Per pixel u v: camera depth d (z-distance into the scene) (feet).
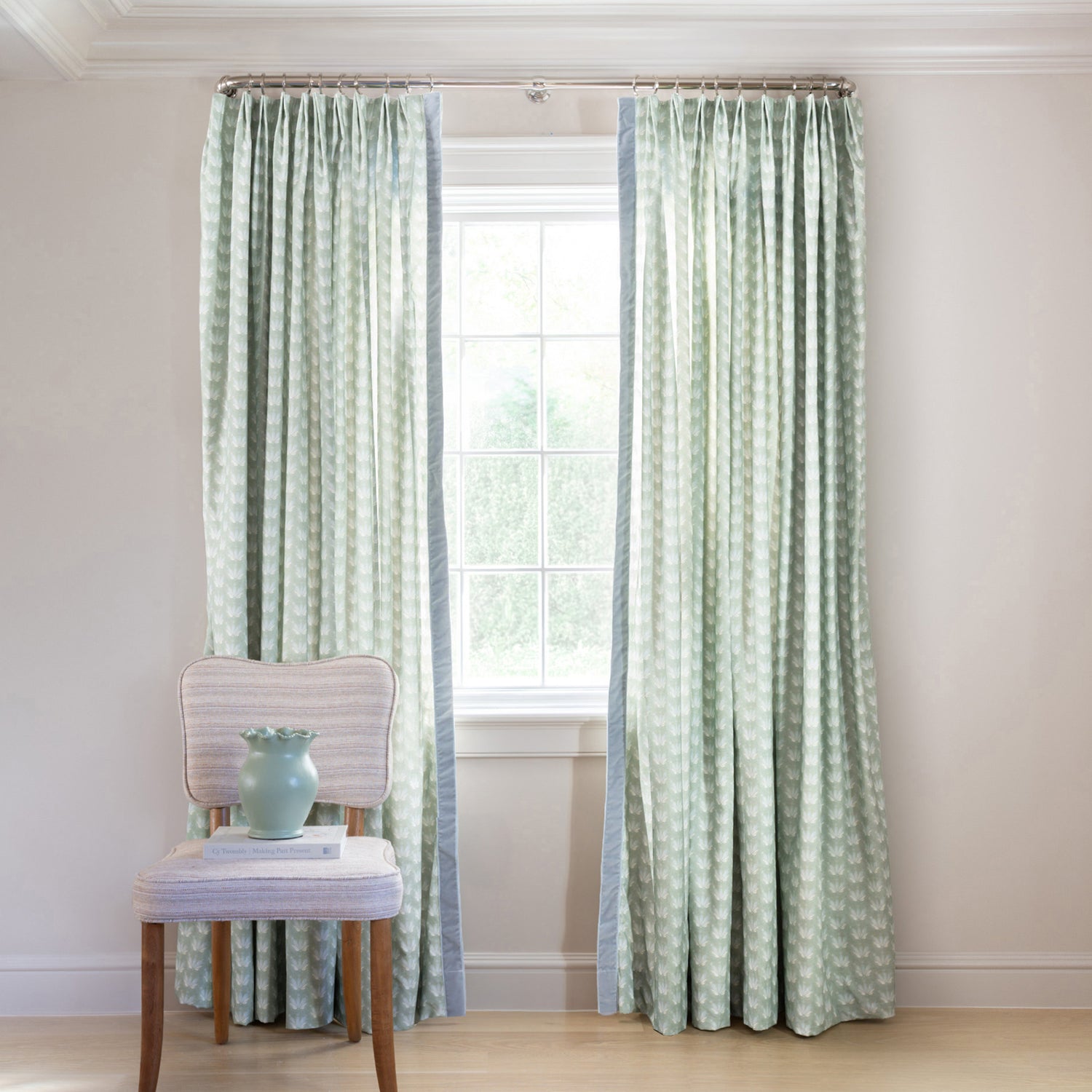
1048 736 8.77
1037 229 8.82
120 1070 7.55
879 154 8.84
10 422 8.79
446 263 9.41
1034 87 8.82
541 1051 7.86
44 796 8.71
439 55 8.79
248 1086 7.25
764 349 8.36
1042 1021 8.39
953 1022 8.37
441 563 8.46
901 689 8.78
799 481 8.42
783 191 8.48
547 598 9.39
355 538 8.31
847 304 8.49
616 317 9.39
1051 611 8.79
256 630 8.46
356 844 7.34
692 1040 8.04
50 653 8.75
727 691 8.23
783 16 8.57
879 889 8.29
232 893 6.56
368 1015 8.29
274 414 8.33
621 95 8.89
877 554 8.79
